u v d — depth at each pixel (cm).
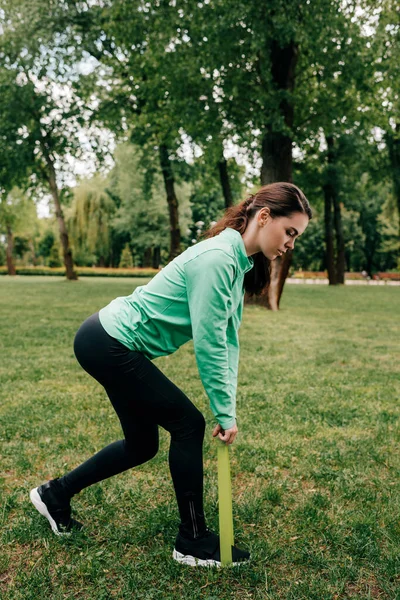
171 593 206
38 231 6097
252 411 455
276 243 213
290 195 209
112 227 4309
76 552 235
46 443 367
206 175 2355
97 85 2070
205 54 1296
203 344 200
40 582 210
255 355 739
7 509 273
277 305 1434
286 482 306
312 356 739
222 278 199
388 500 284
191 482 219
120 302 219
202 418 222
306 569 222
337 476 315
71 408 457
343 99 1476
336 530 252
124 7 1381
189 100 1358
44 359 696
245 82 1338
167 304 208
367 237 5084
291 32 1189
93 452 354
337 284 3275
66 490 243
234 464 335
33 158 2484
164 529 253
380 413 448
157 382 211
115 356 206
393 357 749
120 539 243
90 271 5038
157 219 3959
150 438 231
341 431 404
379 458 341
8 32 2002
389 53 1366
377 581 214
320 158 2308
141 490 293
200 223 1328
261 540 243
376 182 2797
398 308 1606
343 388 545
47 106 2298
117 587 211
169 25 1324
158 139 2064
